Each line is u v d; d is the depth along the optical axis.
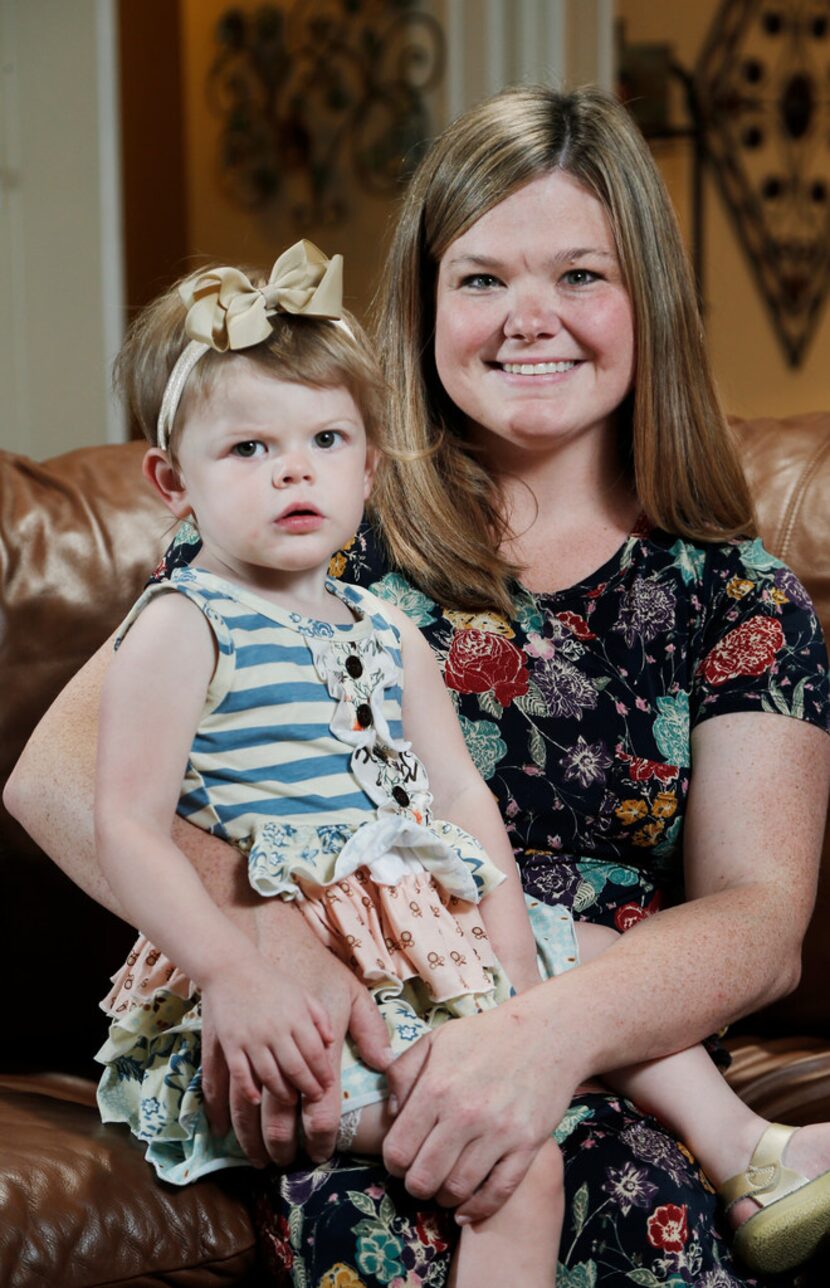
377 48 4.72
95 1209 1.39
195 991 1.41
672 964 1.46
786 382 6.09
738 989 1.49
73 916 1.95
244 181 5.22
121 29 5.03
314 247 1.46
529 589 1.75
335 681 1.44
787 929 1.54
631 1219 1.35
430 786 1.56
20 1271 1.34
